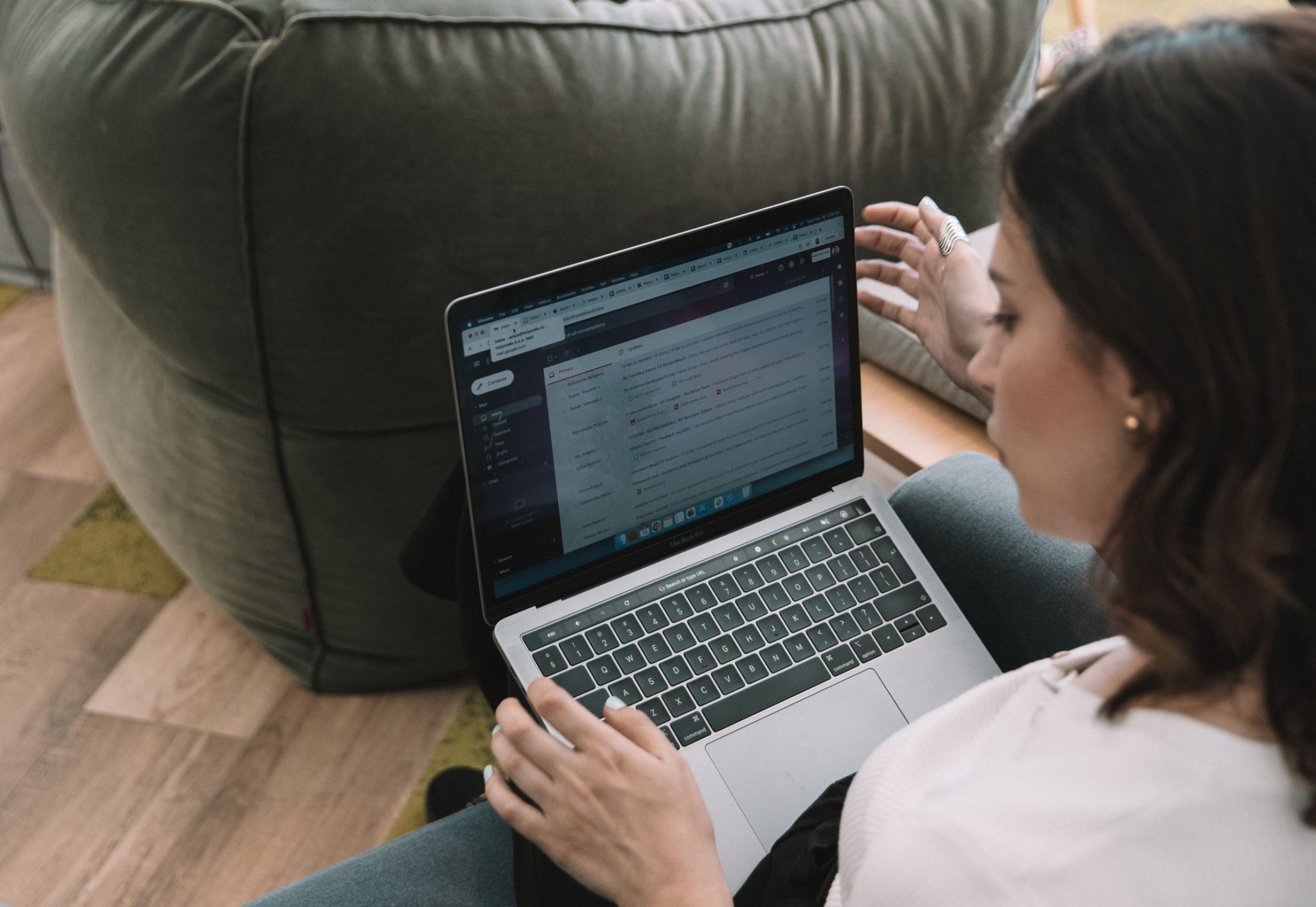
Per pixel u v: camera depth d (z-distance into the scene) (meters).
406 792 1.33
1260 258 0.33
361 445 1.15
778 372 0.75
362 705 1.42
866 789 0.52
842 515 0.80
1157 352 0.35
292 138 0.96
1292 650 0.36
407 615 1.31
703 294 0.71
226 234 1.01
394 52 0.97
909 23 1.18
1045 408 0.41
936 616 0.77
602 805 0.54
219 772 1.34
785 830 0.68
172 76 0.97
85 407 1.41
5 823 1.28
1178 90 0.34
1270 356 0.33
